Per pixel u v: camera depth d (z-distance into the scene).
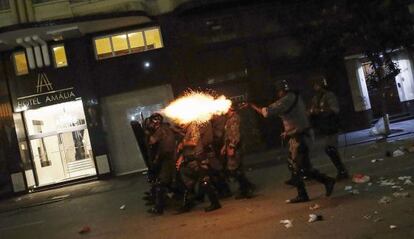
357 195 7.61
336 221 6.38
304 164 7.86
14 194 18.14
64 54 18.52
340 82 18.25
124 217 9.50
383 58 15.55
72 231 9.09
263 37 18.06
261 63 18.05
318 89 9.32
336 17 15.04
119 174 18.50
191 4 17.33
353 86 18.27
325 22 15.23
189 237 6.94
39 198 16.06
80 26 17.62
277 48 18.17
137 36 18.56
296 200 7.86
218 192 9.47
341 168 9.11
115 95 18.47
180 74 18.03
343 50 15.53
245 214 7.70
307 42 15.80
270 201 8.38
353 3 14.79
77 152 19.03
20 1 17.55
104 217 9.98
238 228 6.92
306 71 18.19
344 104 18.23
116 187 15.16
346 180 9.02
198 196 9.41
